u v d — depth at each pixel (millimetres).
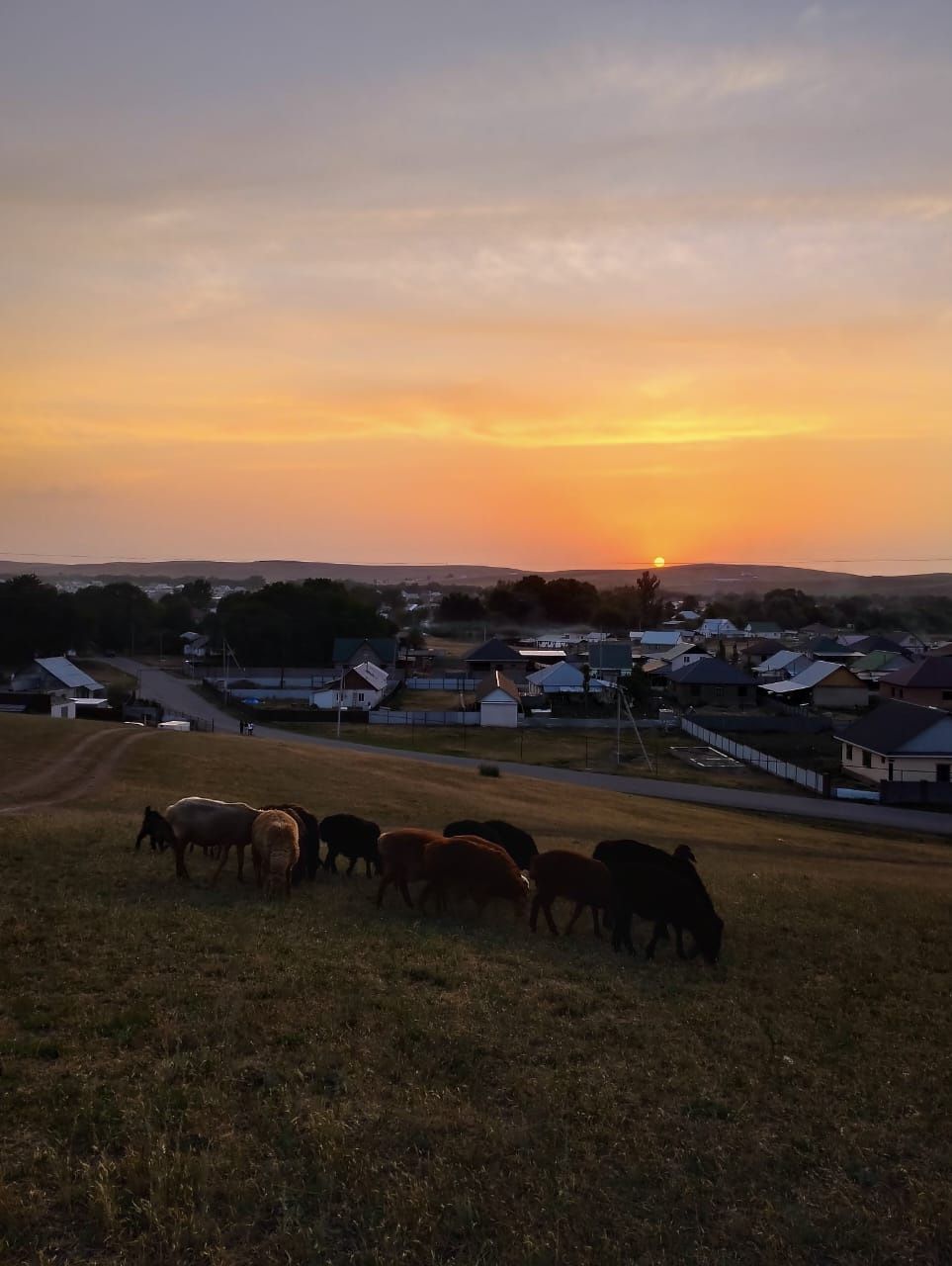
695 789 50625
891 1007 13430
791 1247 7082
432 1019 10727
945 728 53062
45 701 68375
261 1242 6527
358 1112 8367
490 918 16734
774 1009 12961
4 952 11984
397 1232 6652
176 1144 7492
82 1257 6195
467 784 41094
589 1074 9750
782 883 22828
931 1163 8633
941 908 21141
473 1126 8328
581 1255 6676
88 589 142125
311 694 91062
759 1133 8891
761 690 90000
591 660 99125
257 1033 9875
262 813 17266
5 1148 7297
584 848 26531
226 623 119062
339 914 15727
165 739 45562
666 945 16125
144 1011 10141
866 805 48625
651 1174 7926
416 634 152750
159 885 16672
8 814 24359
